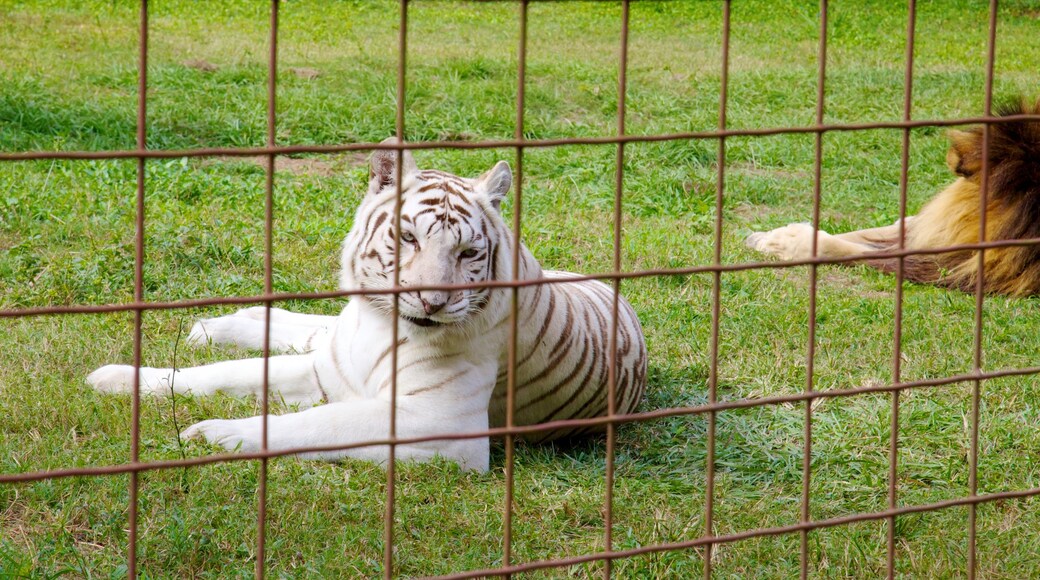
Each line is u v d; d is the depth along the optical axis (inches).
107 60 529.7
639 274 110.0
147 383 200.7
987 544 165.5
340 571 145.9
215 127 431.8
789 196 404.2
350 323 201.3
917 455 200.1
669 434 207.0
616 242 108.8
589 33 724.7
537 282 105.9
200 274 270.2
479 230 183.6
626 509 171.3
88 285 253.1
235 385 204.8
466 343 187.2
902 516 170.9
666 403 224.5
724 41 107.1
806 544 121.2
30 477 93.4
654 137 105.8
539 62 597.6
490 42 665.0
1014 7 858.1
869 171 435.2
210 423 179.5
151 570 144.0
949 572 155.5
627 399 217.0
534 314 196.9
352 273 193.2
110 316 239.1
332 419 180.4
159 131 418.0
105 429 183.6
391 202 187.0
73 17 629.9
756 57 665.0
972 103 557.9
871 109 536.7
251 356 230.1
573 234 332.5
